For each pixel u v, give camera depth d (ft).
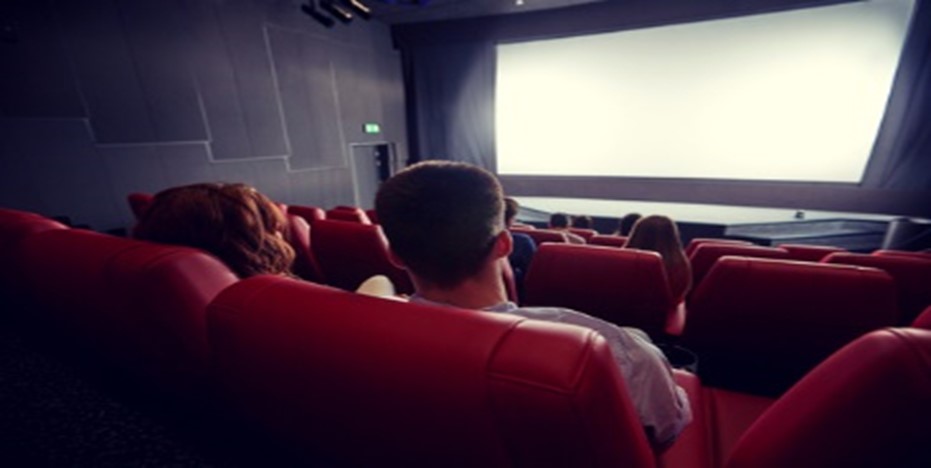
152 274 2.11
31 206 12.26
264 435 2.08
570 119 24.66
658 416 2.18
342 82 23.32
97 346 2.97
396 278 6.54
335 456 1.79
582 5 22.20
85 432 3.82
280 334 1.56
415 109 27.86
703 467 2.80
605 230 24.52
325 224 6.82
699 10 20.10
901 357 1.29
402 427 1.44
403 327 1.36
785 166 20.31
